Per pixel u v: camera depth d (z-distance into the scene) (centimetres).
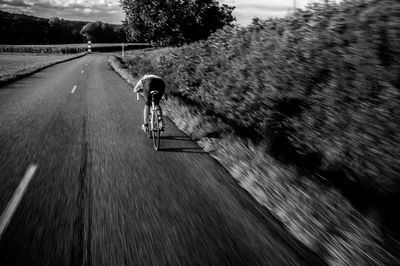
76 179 483
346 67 618
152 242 330
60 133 729
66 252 311
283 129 709
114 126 810
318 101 653
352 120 555
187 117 873
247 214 394
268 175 487
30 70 2314
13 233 340
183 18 2538
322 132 615
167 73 1681
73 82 1745
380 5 629
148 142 687
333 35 685
